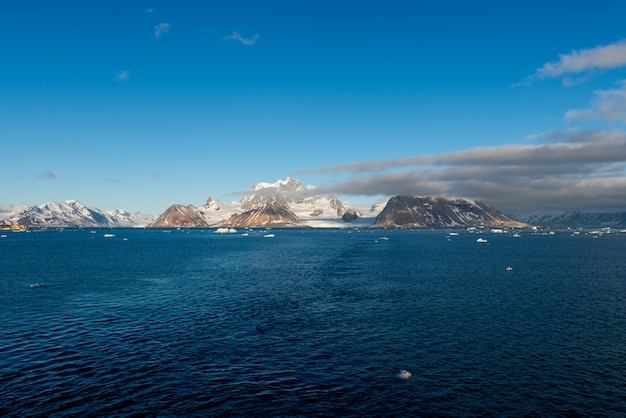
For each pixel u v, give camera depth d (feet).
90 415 89.15
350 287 249.55
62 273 316.60
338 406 94.07
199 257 469.57
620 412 92.12
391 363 119.85
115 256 480.23
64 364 118.21
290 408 92.94
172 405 93.91
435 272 323.98
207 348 132.67
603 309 187.52
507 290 237.66
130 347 133.39
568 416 90.53
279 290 239.30
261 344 136.67
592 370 115.24
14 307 192.24
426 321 166.30
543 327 157.48
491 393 100.89
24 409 91.61
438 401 96.63
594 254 515.09
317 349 131.95
